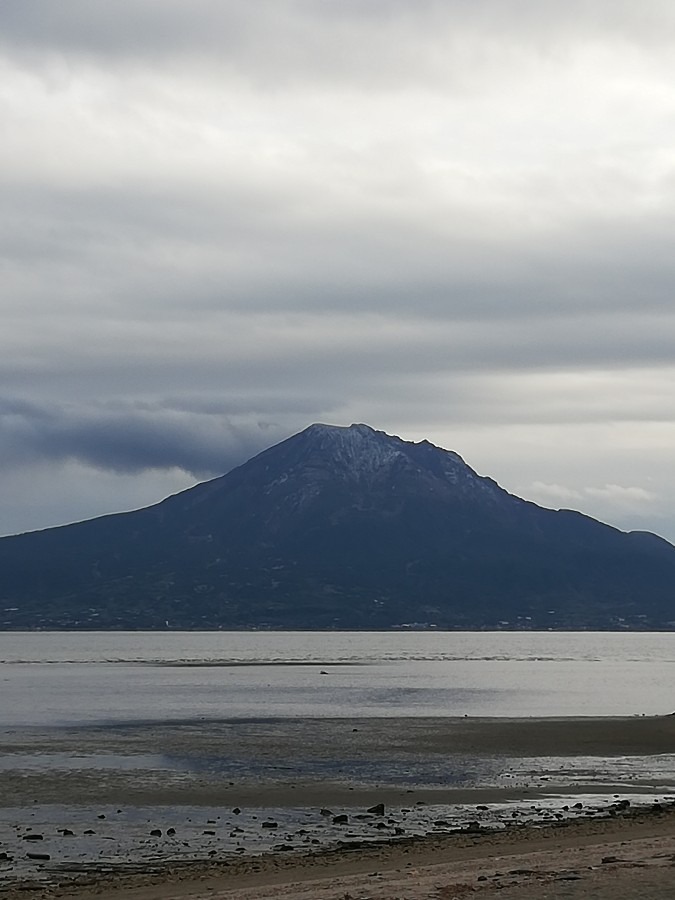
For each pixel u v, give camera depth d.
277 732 73.69
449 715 88.50
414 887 25.11
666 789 50.50
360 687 130.12
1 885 30.45
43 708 96.06
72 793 48.00
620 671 179.00
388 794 48.53
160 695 115.06
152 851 35.81
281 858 34.03
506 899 23.05
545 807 45.22
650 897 22.67
